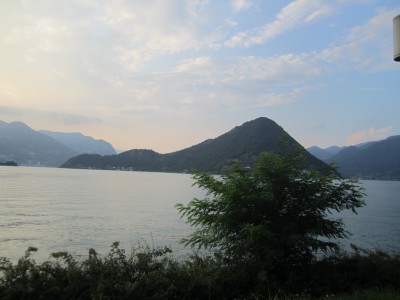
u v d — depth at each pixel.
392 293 6.50
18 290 5.23
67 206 54.84
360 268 7.73
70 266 6.03
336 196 7.64
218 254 7.59
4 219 38.66
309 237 7.08
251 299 6.36
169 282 6.14
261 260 7.21
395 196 94.38
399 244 25.59
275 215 7.45
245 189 7.39
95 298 5.45
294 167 7.91
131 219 40.03
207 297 6.32
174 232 30.42
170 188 112.75
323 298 6.33
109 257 6.61
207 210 7.77
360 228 33.22
